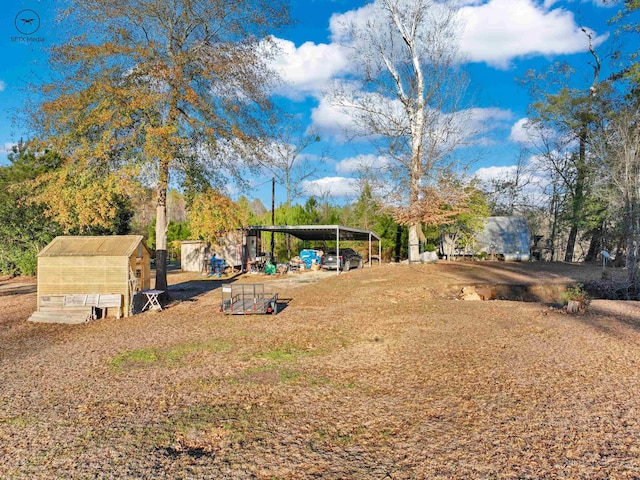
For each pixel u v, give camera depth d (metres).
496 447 4.35
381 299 15.51
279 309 13.62
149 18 14.03
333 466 4.05
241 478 3.86
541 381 6.40
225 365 7.53
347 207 45.91
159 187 15.03
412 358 7.85
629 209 17.31
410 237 29.38
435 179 28.55
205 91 15.18
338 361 7.74
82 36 13.92
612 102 29.66
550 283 18.95
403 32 27.75
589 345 8.58
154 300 13.77
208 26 14.88
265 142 16.89
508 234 35.59
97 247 13.02
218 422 5.12
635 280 17.33
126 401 5.86
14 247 23.59
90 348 8.93
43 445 4.57
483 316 11.95
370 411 5.42
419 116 28.22
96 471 4.02
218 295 17.14
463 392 6.00
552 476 3.77
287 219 35.09
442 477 3.81
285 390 6.24
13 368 7.50
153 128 13.36
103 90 13.66
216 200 16.33
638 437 4.49
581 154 33.72
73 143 14.38
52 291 12.44
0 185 21.91
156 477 3.90
